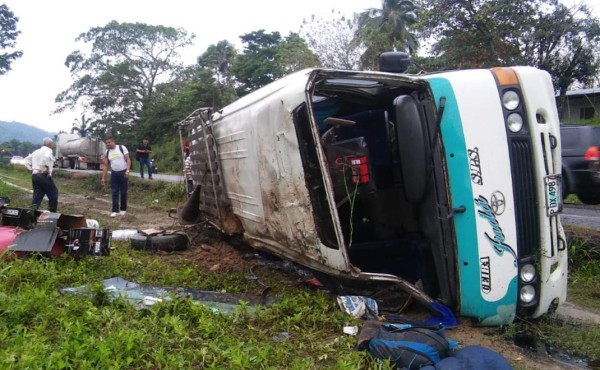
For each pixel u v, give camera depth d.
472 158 4.59
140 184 19.42
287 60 28.25
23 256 5.80
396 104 4.75
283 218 5.33
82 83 55.41
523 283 4.64
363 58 26.84
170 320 4.10
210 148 7.80
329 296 5.38
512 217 4.58
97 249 6.18
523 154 4.70
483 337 4.58
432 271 5.09
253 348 3.82
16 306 4.13
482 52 21.62
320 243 4.83
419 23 23.34
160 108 48.44
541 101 4.81
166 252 7.85
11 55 46.81
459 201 4.59
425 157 4.68
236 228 7.27
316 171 4.79
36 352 3.34
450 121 4.64
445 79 4.79
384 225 5.70
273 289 5.93
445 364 3.51
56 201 11.68
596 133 11.88
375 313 4.82
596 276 6.80
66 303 4.39
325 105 5.81
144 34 56.09
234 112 6.56
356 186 4.72
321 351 3.97
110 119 54.56
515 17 21.48
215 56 43.97
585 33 22.39
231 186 6.95
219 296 5.37
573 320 5.25
